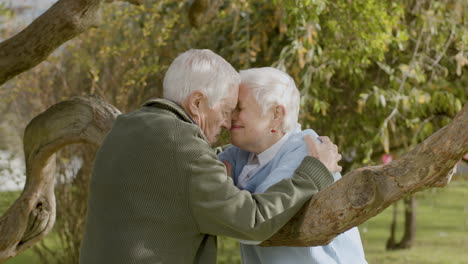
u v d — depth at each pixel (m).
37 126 2.77
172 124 1.72
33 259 6.94
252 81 1.93
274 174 1.86
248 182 2.03
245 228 1.64
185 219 1.68
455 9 5.45
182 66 1.83
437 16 5.42
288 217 1.68
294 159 1.87
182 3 5.15
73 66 6.07
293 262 1.92
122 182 1.71
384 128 5.20
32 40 2.66
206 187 1.66
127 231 1.68
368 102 5.31
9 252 2.94
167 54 5.79
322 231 1.67
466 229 10.57
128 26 5.86
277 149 1.98
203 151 1.69
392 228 9.05
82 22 2.63
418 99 5.29
